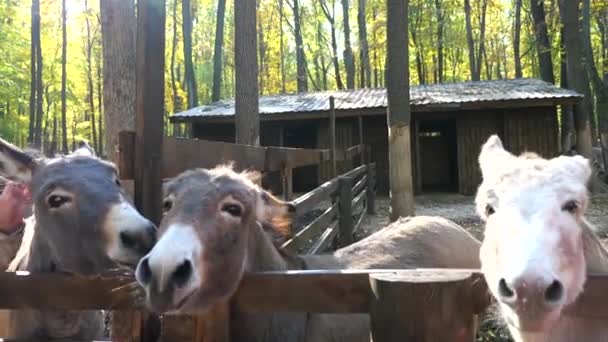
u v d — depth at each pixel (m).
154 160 3.28
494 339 4.53
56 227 2.96
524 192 2.21
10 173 3.26
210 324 2.44
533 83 21.09
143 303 2.40
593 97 25.78
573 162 2.42
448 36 42.00
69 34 36.50
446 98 19.27
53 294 2.46
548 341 2.38
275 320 3.04
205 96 52.81
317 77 51.50
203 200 2.53
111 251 2.78
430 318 1.96
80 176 3.00
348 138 21.20
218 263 2.43
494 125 19.84
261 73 48.97
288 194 6.82
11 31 28.67
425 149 24.91
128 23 9.50
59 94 37.91
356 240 10.08
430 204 16.44
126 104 9.48
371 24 43.44
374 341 2.09
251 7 12.48
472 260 5.53
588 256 2.46
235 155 4.94
